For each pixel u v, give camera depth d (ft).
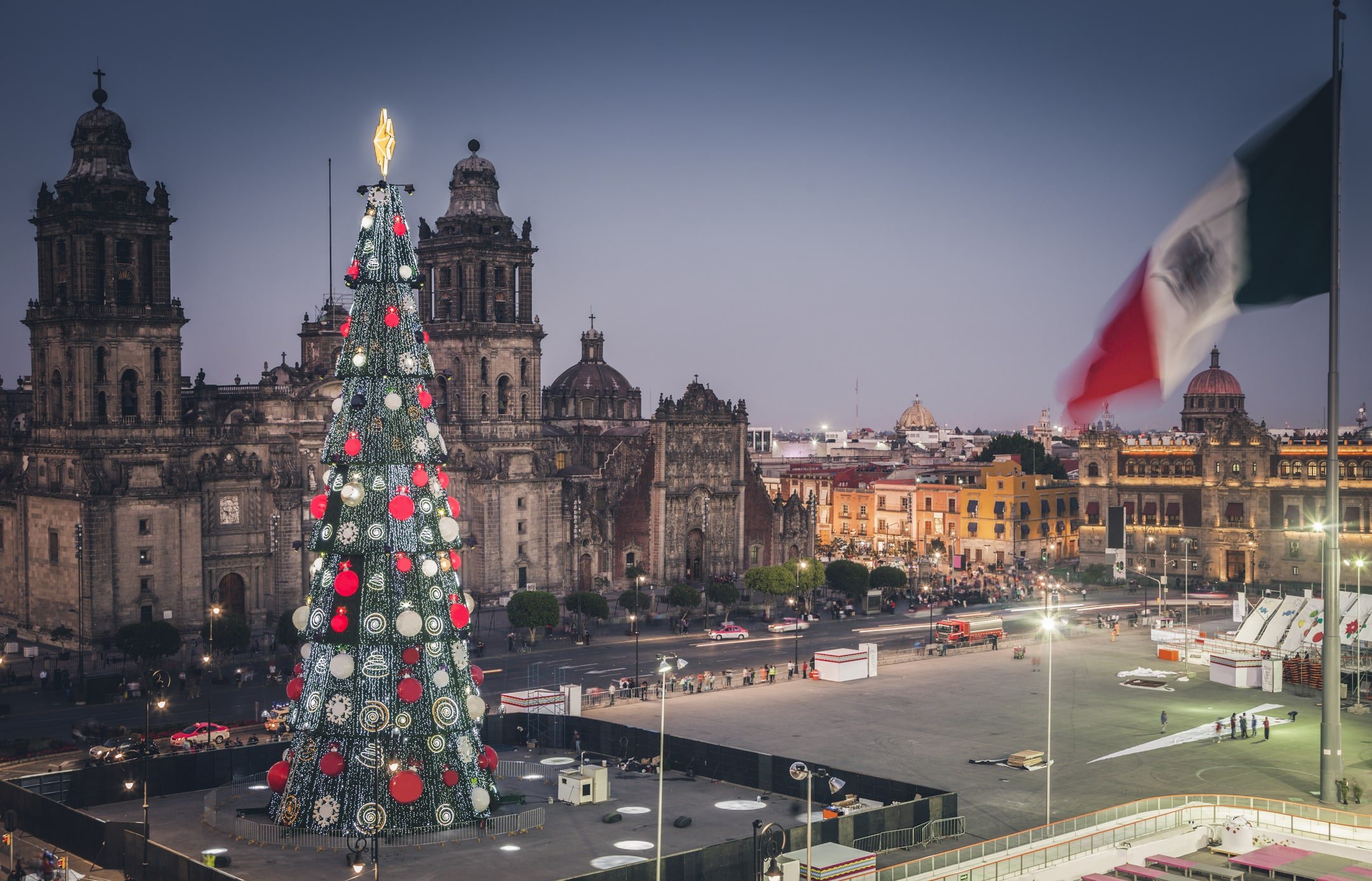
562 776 304.50
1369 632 479.00
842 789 287.69
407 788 258.78
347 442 265.75
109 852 258.78
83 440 503.61
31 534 526.98
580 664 492.54
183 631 515.50
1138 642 555.69
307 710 264.52
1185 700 438.81
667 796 312.71
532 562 628.69
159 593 511.40
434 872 248.52
